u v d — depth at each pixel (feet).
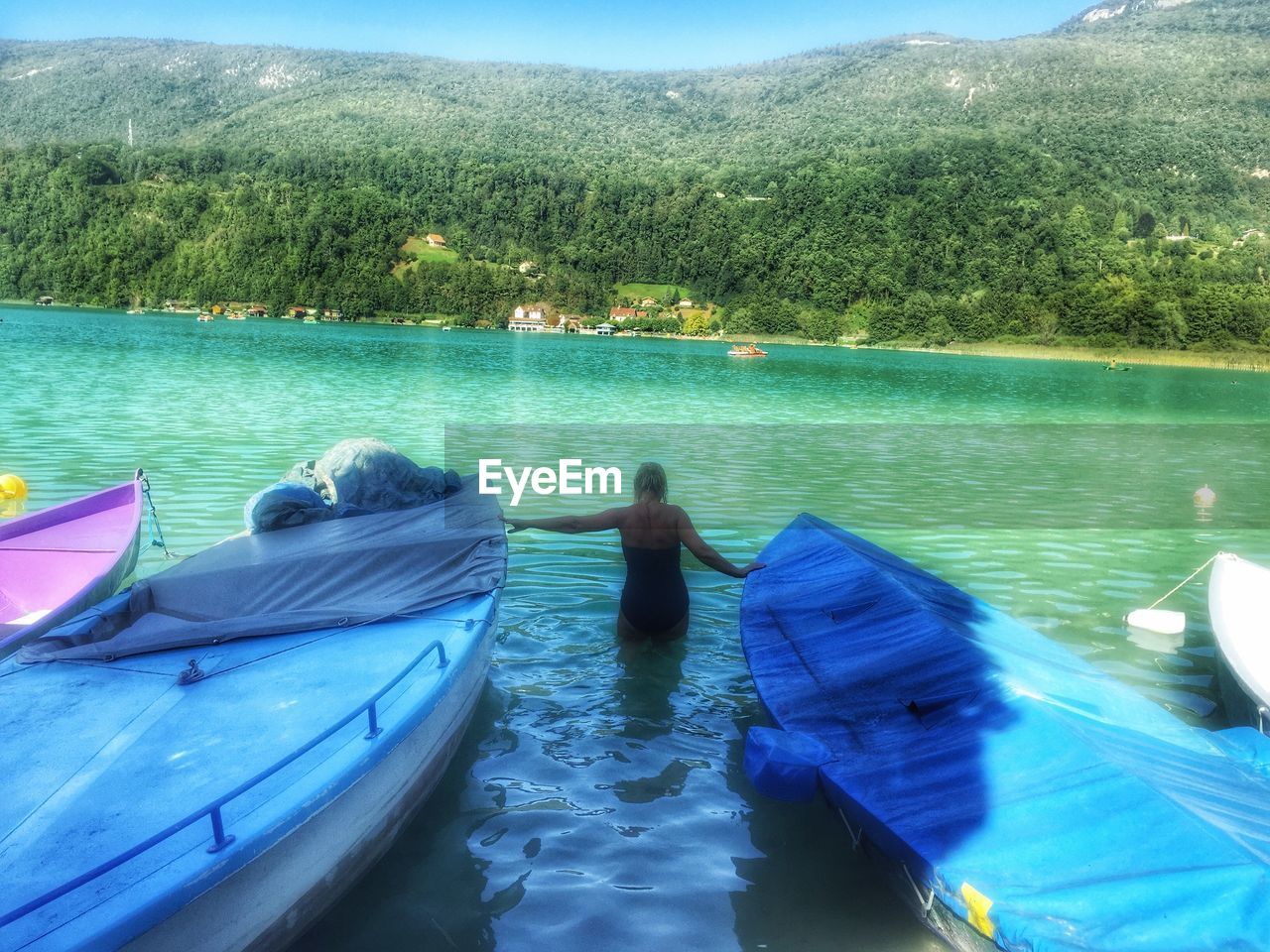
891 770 14.57
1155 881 10.78
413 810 14.64
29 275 469.16
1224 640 20.58
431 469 25.59
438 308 480.23
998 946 10.89
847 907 12.84
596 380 142.00
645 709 19.08
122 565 26.03
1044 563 32.81
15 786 11.79
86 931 9.17
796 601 23.17
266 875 10.97
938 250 465.47
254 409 75.82
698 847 14.26
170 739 13.08
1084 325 381.19
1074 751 13.55
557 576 27.55
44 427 58.70
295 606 17.70
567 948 11.85
